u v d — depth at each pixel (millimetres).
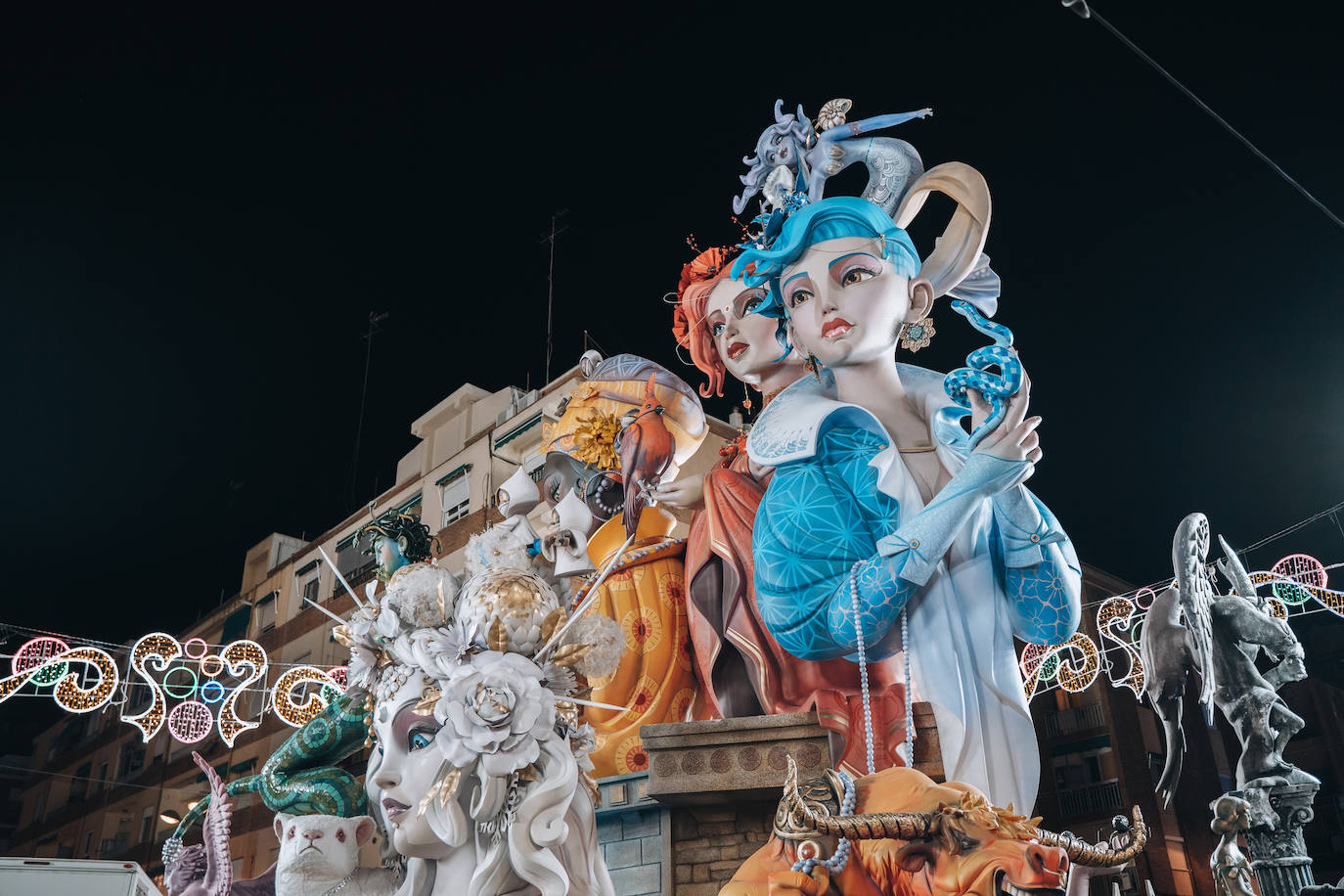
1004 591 6273
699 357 8039
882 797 2918
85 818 26766
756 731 5309
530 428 17906
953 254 6973
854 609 5762
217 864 3955
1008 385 5859
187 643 10742
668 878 5105
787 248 6832
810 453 6359
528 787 3326
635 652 6637
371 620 3824
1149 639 6449
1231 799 4781
